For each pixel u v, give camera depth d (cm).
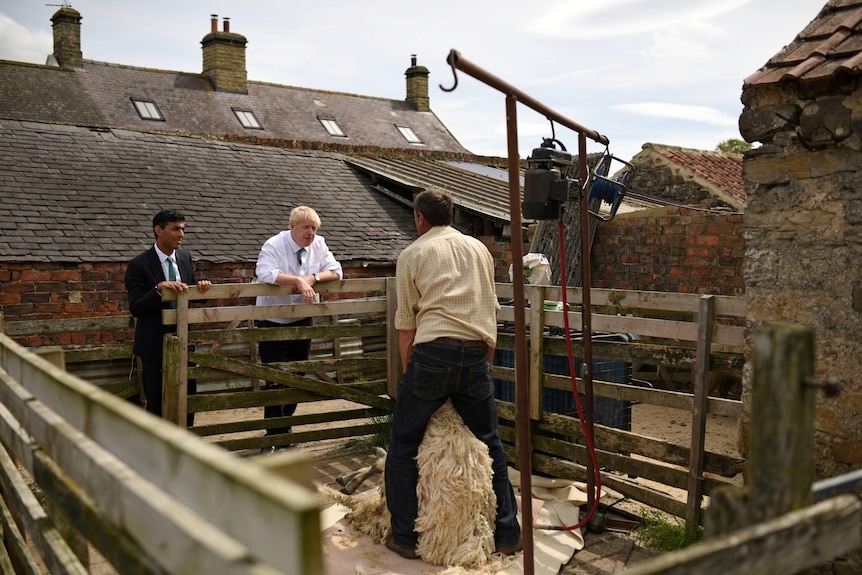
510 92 303
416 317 381
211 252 840
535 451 507
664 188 1232
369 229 1020
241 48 2609
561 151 390
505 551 386
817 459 341
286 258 559
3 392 239
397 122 2953
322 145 1293
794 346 140
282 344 585
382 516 406
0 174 863
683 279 795
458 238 384
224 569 95
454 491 370
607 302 458
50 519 220
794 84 333
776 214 350
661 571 119
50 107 2189
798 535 139
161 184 962
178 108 2425
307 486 111
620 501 458
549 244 834
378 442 598
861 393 323
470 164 1419
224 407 531
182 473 112
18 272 744
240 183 1038
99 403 145
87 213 841
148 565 119
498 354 538
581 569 384
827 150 328
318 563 87
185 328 507
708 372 397
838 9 361
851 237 323
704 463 404
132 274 523
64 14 2370
